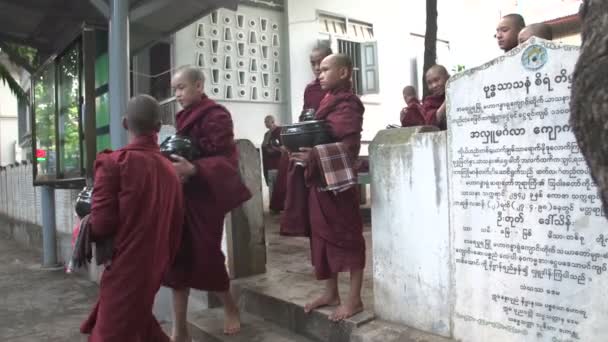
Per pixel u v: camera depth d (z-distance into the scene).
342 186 2.95
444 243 2.81
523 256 2.45
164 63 9.03
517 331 2.49
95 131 4.86
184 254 3.35
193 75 3.40
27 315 4.92
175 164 3.15
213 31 9.37
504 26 3.55
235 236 4.38
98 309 2.79
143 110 2.88
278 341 3.44
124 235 2.70
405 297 3.04
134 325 2.69
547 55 2.30
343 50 11.03
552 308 2.36
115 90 4.49
